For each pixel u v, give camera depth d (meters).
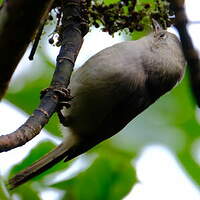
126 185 9.76
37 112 6.87
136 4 8.67
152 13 8.80
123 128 11.84
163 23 9.09
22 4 5.06
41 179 9.83
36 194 9.32
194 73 4.59
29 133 6.52
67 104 7.51
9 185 9.19
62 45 7.80
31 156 10.09
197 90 4.57
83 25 8.06
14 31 5.14
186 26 4.68
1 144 6.19
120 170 9.81
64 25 8.05
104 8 8.47
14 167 9.96
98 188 9.66
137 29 8.73
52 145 10.27
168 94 13.16
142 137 13.09
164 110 13.22
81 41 7.97
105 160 9.84
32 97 10.96
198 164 13.20
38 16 5.18
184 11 4.71
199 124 13.32
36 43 7.97
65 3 8.22
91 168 9.79
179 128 13.39
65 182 9.72
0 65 5.27
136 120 13.18
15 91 10.96
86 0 8.32
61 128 10.66
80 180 9.71
